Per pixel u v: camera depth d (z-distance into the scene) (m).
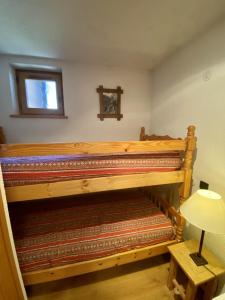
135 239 1.44
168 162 1.47
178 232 1.55
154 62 2.12
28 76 2.10
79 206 1.89
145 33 1.47
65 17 1.23
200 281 1.13
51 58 2.00
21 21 1.26
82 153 1.19
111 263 1.39
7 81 1.93
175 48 1.77
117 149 1.26
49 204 1.93
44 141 2.17
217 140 1.40
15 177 1.15
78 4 1.09
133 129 2.47
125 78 2.32
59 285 1.51
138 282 1.55
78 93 2.18
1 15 1.18
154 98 2.37
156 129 2.35
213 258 1.32
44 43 1.62
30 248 1.28
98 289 1.48
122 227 1.52
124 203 1.96
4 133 2.02
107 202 1.99
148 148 1.33
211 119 1.45
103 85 2.26
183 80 1.76
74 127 2.24
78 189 1.25
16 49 1.74
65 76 2.10
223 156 1.36
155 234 1.50
